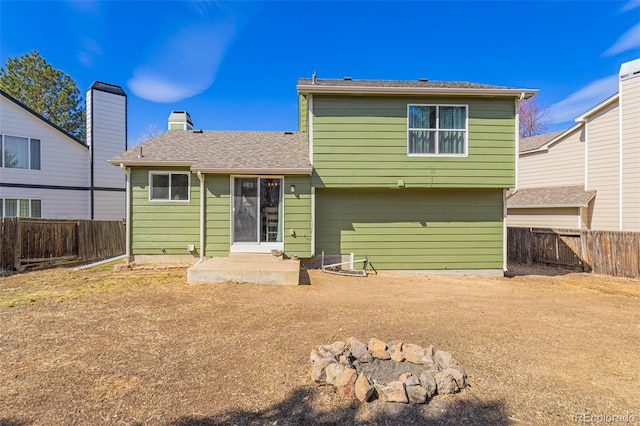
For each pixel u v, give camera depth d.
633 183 12.52
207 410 2.66
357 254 10.01
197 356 3.70
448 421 2.54
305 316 5.28
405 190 10.02
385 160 9.41
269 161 9.91
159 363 3.51
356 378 2.91
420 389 2.80
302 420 2.54
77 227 11.07
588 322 5.17
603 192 13.48
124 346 3.96
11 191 13.56
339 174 9.41
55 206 14.73
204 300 6.16
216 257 9.59
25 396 2.82
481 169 9.46
